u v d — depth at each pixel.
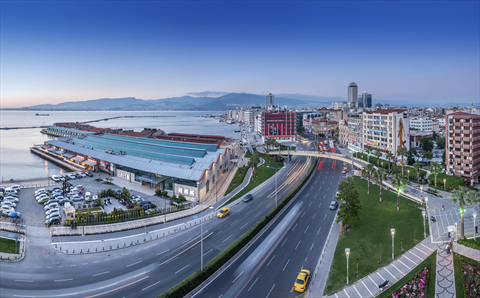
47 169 181.88
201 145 169.62
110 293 56.41
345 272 64.44
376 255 70.75
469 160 119.88
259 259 70.62
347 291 57.88
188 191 116.19
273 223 91.62
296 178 146.00
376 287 58.88
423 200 102.44
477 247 68.69
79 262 67.69
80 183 138.38
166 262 68.06
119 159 154.38
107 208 104.19
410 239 77.06
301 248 75.56
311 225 89.31
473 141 119.44
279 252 73.75
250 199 113.44
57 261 67.75
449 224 83.69
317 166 174.50
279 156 194.88
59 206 105.75
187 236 82.06
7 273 61.50
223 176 150.38
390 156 144.88
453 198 74.44
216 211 101.62
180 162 137.12
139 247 75.50
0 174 168.75
